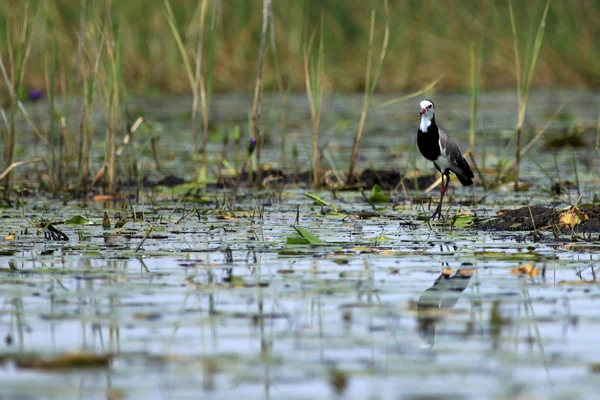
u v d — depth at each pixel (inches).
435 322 298.8
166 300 324.5
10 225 471.8
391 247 411.8
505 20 1290.6
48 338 285.9
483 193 604.7
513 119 1018.7
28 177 669.3
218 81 1267.2
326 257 388.5
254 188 631.8
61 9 986.7
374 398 235.0
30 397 238.5
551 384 244.5
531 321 298.8
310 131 946.1
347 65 1259.8
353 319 302.8
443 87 1291.8
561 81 1334.9
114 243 421.4
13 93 602.9
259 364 260.4
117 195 590.6
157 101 1166.3
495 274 360.2
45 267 372.5
